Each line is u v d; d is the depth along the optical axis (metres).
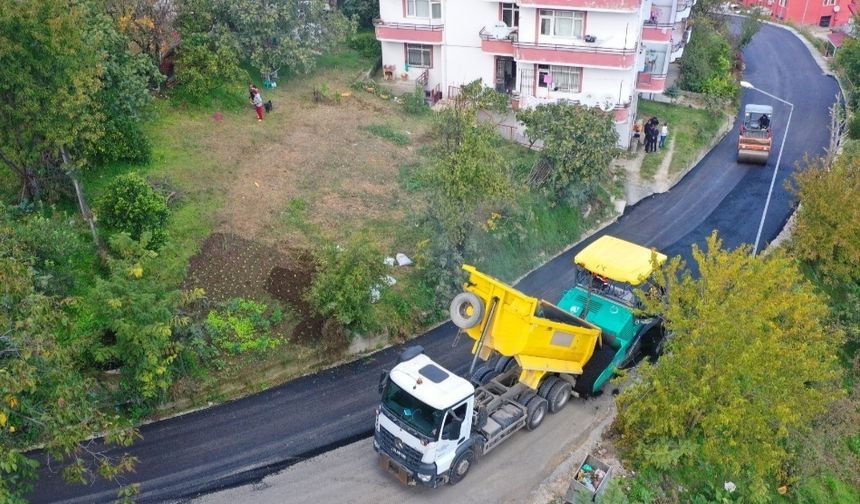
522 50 33.25
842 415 21.09
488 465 16.95
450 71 37.03
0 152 20.95
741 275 16.17
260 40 33.19
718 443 16.97
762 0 73.19
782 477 19.33
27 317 12.44
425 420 14.77
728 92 43.38
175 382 17.95
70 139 19.61
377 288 21.19
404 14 36.94
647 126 35.81
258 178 26.83
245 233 23.53
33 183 22.11
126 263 17.53
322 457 16.89
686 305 17.17
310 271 22.22
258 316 20.25
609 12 31.64
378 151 30.22
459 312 16.97
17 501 12.09
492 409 16.92
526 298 15.93
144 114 26.78
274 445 17.16
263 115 31.81
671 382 16.61
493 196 22.66
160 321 16.84
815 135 39.56
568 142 27.66
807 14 68.31
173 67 31.20
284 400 18.64
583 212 29.31
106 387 17.14
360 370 19.97
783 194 32.94
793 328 16.97
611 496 15.46
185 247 22.17
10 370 11.49
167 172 25.77
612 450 17.84
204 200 24.73
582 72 33.50
